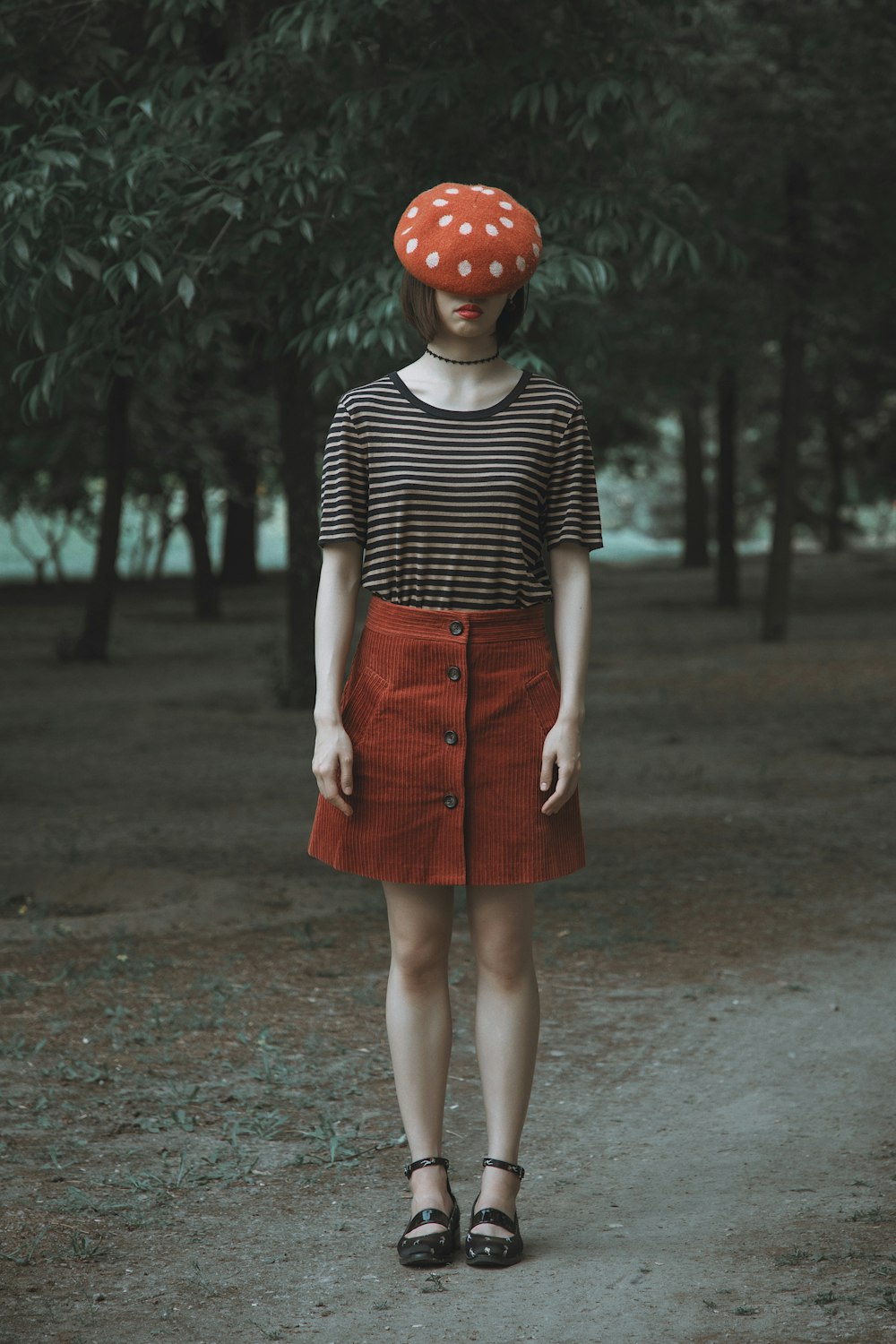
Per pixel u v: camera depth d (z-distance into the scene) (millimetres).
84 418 22094
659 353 18641
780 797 9586
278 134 5824
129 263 5512
